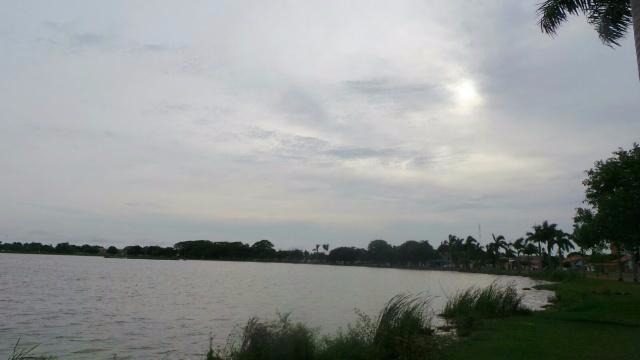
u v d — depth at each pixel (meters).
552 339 17.89
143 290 56.09
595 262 108.75
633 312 26.27
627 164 24.66
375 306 38.38
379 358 14.48
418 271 168.88
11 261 145.75
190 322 29.16
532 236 117.31
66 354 19.83
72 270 102.94
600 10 16.62
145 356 19.44
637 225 23.84
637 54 9.90
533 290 56.12
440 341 16.56
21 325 27.53
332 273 128.88
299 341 13.84
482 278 106.69
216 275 99.31
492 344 16.83
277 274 113.12
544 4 16.73
